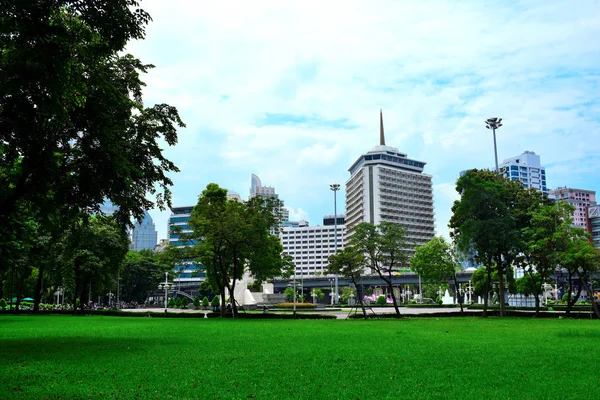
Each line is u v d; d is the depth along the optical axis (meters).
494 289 73.50
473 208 47.12
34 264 58.22
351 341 21.11
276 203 58.03
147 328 31.22
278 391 10.30
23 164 19.19
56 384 11.20
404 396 9.77
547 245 45.31
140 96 23.86
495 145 63.75
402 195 190.50
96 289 71.62
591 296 45.94
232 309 53.62
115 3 14.62
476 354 16.14
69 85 14.25
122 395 9.98
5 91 13.82
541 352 16.56
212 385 11.01
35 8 12.74
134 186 23.45
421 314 53.62
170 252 51.22
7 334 26.14
